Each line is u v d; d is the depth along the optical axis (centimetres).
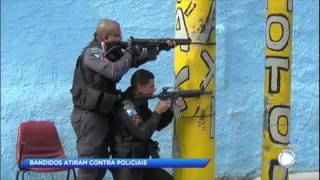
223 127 883
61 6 829
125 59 586
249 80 886
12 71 823
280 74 604
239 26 877
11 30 821
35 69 828
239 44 879
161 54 854
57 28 830
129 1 846
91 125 607
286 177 611
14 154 829
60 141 815
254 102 890
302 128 909
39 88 830
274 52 604
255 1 880
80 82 609
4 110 825
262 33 884
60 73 834
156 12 852
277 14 599
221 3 868
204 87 609
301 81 905
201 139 614
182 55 611
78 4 833
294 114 908
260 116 892
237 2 873
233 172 891
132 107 605
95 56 590
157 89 855
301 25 898
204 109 612
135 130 597
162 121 633
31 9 823
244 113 888
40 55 828
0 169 827
